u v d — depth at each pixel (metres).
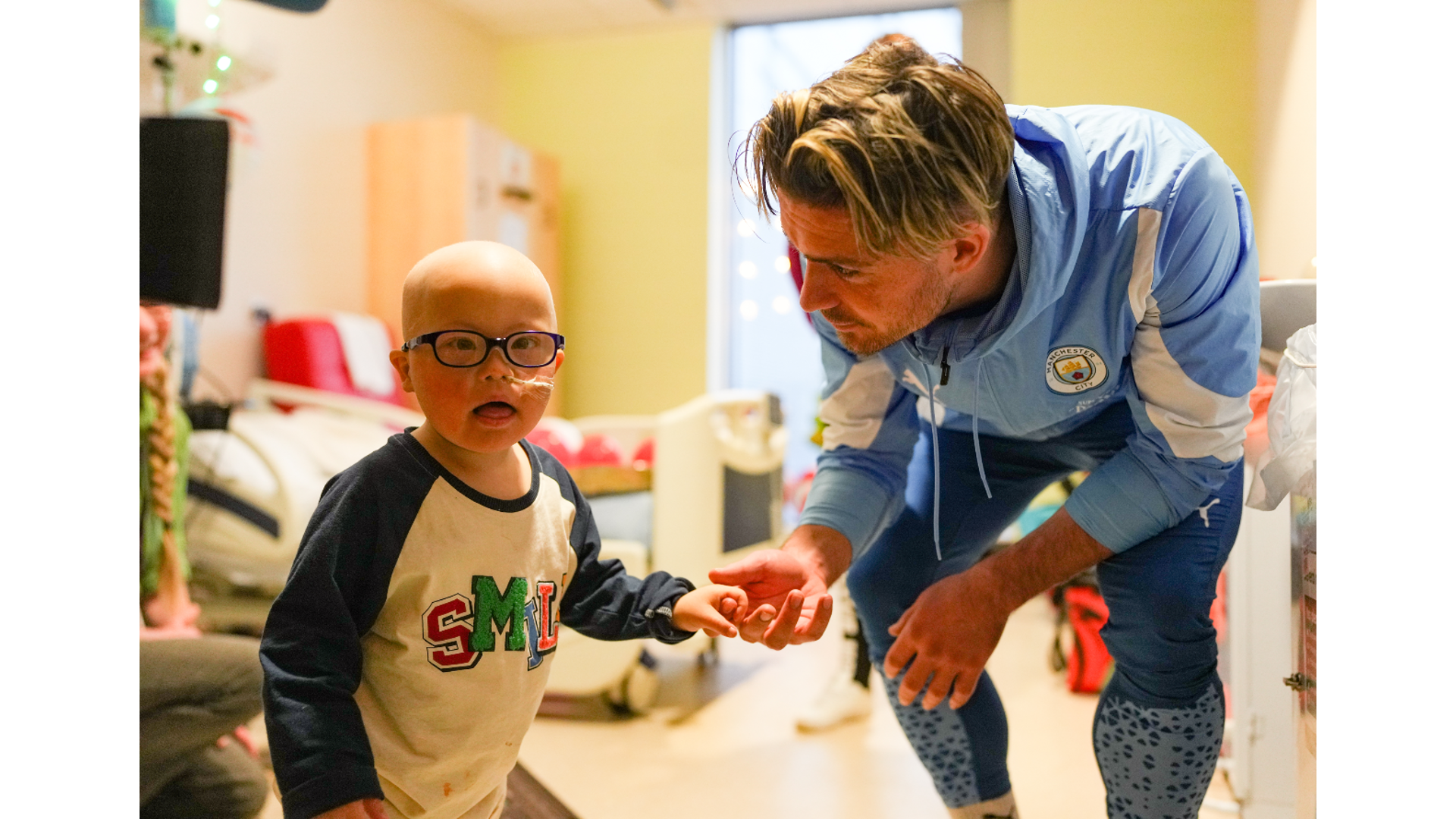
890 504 1.21
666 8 4.76
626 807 1.70
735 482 2.49
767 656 2.88
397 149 4.28
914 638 0.98
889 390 1.20
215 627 2.21
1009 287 0.92
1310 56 2.06
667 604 0.97
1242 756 1.58
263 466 2.32
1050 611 3.39
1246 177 2.48
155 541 1.69
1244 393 0.98
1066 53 2.59
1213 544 1.04
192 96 1.88
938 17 4.72
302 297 3.93
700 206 4.95
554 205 4.90
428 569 0.83
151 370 1.68
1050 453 1.23
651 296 5.00
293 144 3.88
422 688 0.84
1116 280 0.95
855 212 0.78
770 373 5.04
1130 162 0.95
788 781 1.83
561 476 0.98
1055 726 2.14
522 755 1.98
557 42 5.14
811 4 4.71
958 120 0.80
